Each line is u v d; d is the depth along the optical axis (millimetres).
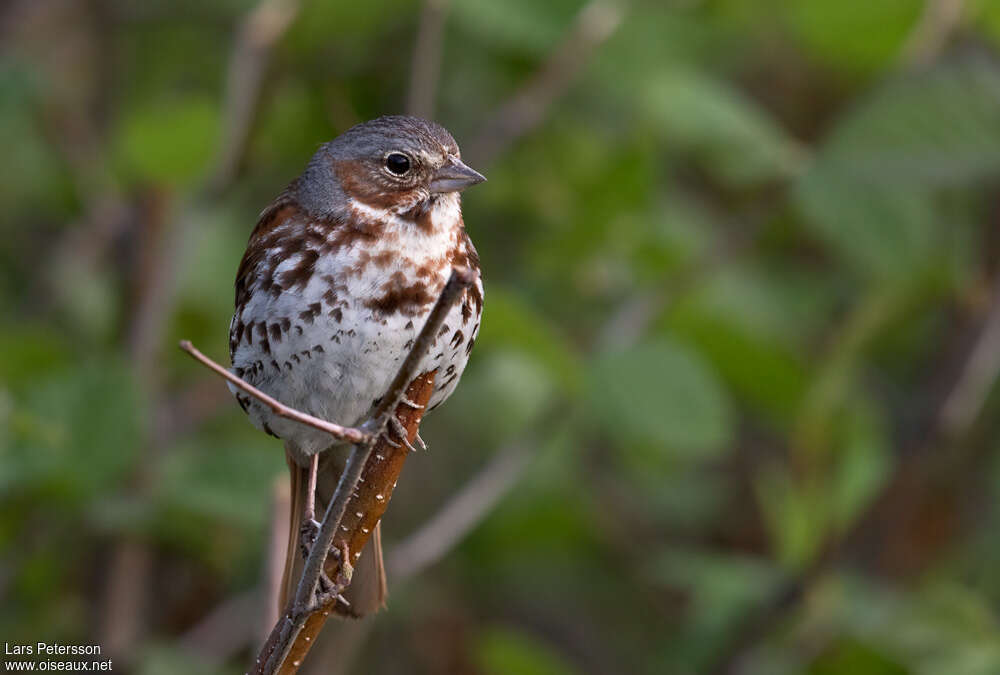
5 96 11867
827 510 11266
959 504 12312
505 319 10234
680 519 13727
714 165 12039
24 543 11094
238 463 10703
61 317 13164
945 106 10609
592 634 13508
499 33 11328
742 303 12586
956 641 10852
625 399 10344
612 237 11883
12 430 10172
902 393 12672
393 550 10930
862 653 10922
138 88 13578
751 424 13797
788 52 13820
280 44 11797
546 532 12867
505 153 12148
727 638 11102
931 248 11000
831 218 10773
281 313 7961
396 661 13008
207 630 11508
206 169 11391
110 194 12375
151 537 11062
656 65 11844
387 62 12344
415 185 8258
